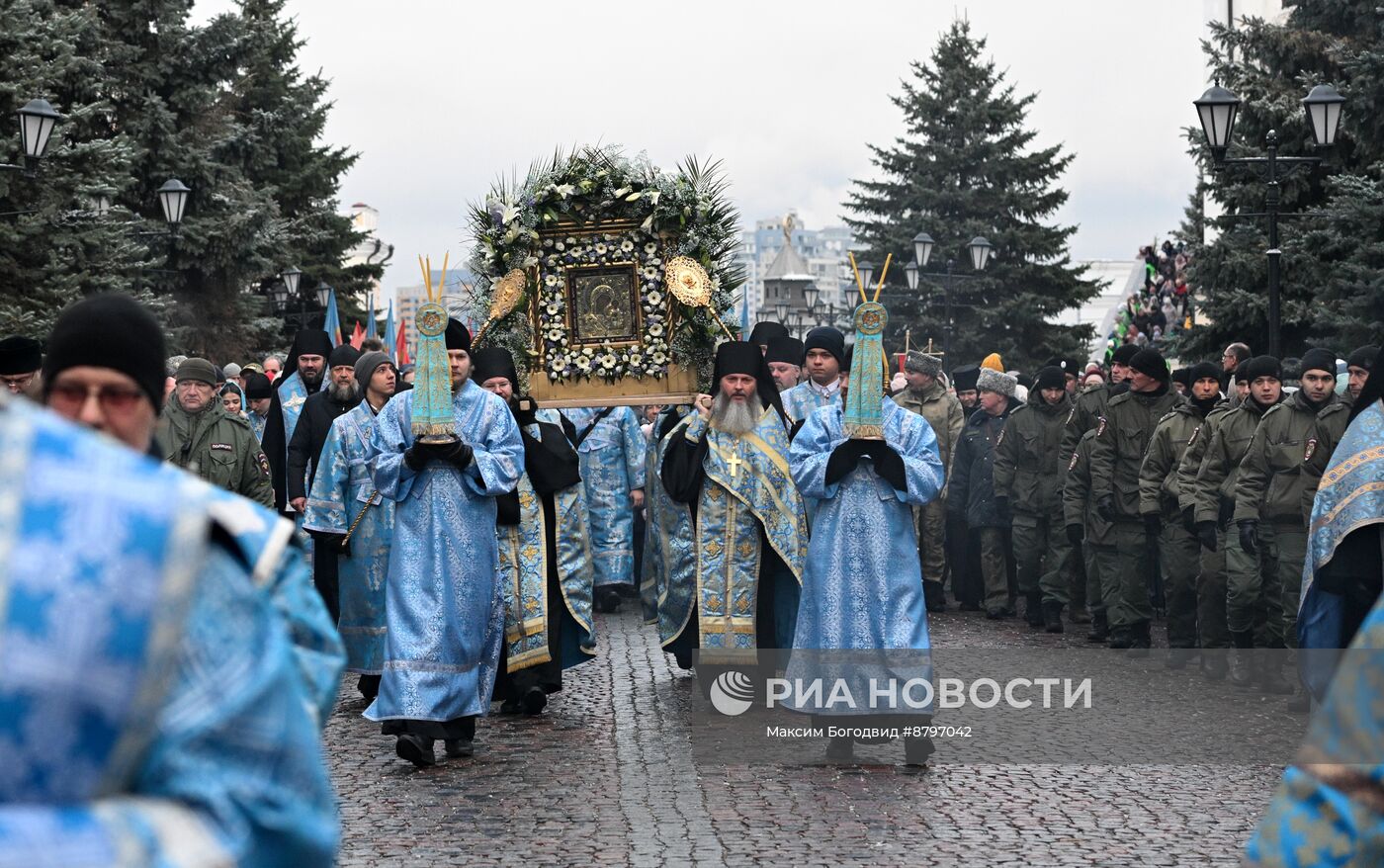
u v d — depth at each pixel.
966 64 60.25
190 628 1.88
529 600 9.97
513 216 11.25
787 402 12.08
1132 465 12.49
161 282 32.31
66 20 23.28
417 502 8.57
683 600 10.61
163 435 10.30
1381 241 20.86
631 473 15.70
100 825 1.71
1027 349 57.44
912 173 59.94
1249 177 24.30
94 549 1.76
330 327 21.97
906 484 8.28
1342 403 10.16
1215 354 24.53
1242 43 24.62
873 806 7.30
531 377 11.56
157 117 32.06
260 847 1.88
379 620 10.62
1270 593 11.20
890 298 57.66
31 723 1.70
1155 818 7.07
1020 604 16.80
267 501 10.55
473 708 8.50
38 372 8.52
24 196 23.50
